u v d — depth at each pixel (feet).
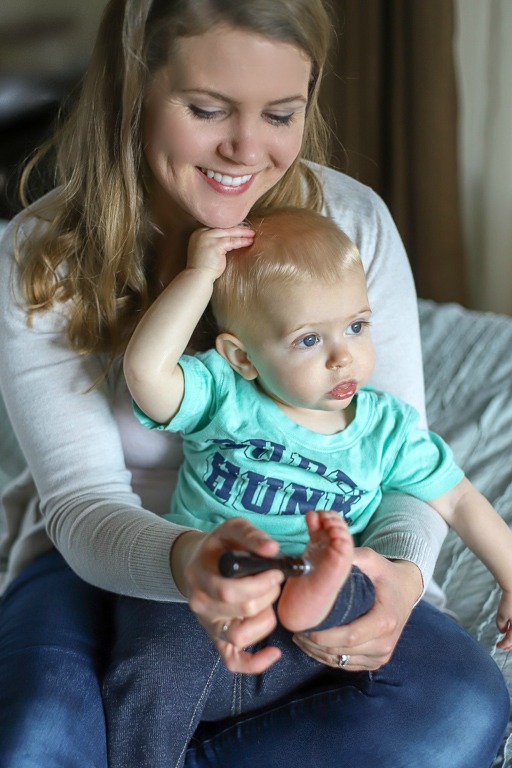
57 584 4.02
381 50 9.24
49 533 3.89
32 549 4.35
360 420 3.83
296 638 3.30
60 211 3.92
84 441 3.85
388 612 3.16
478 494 3.89
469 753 3.37
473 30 9.36
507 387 6.10
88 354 3.92
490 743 3.45
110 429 3.92
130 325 3.92
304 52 3.29
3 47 8.13
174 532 3.40
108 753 3.39
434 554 3.65
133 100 3.46
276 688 3.52
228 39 3.17
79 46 8.16
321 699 3.49
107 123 3.68
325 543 2.74
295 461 3.71
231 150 3.40
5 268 3.95
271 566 2.69
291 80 3.29
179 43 3.23
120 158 3.65
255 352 3.72
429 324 6.92
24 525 4.52
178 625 3.48
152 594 3.42
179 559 3.25
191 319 3.56
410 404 4.13
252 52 3.18
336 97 9.22
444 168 9.18
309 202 4.13
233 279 3.73
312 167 4.21
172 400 3.65
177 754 3.38
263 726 3.51
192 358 3.82
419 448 3.85
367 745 3.35
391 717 3.39
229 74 3.22
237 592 2.65
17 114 8.26
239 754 3.48
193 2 3.14
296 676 3.53
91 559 3.58
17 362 3.92
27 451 3.93
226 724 3.60
